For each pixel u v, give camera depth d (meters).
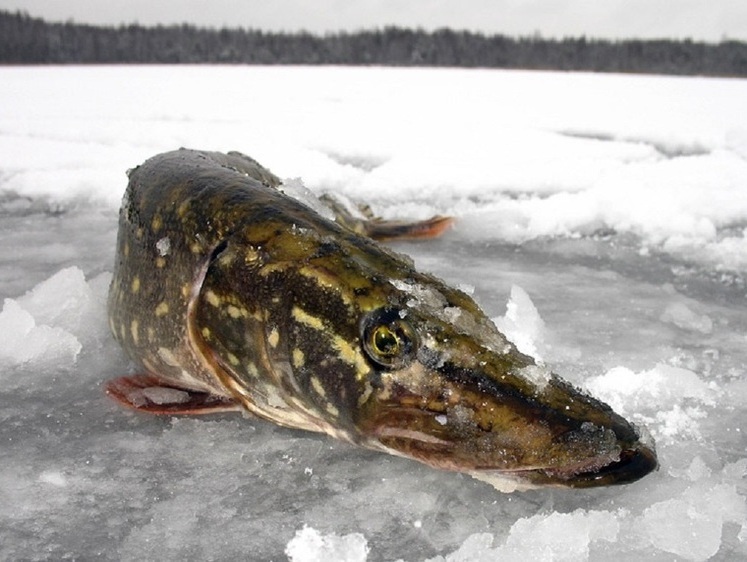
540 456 0.21
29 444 0.27
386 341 0.23
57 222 0.62
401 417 0.23
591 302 0.42
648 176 0.73
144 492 0.24
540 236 0.58
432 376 0.23
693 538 0.21
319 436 0.27
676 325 0.39
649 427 0.27
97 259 0.51
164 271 0.30
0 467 0.26
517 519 0.22
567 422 0.21
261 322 0.26
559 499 0.23
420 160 0.84
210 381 0.29
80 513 0.23
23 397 0.31
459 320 0.24
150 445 0.27
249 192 0.30
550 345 0.35
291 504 0.24
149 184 0.34
